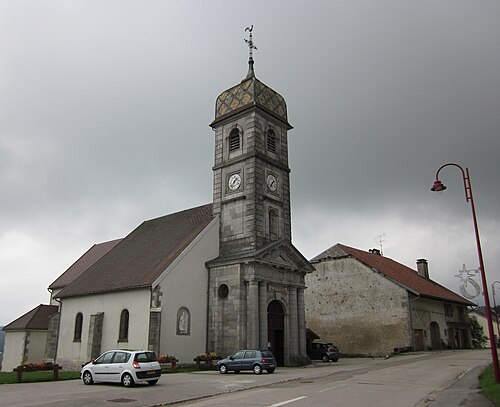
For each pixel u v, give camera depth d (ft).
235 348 99.40
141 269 108.17
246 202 110.93
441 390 55.21
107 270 121.90
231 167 116.88
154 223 138.51
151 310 95.66
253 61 124.26
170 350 96.78
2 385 68.95
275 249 107.96
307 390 56.95
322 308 156.56
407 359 110.63
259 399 50.06
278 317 109.29
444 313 161.07
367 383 63.57
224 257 108.37
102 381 67.56
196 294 104.94
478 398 47.96
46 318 140.26
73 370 111.55
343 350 147.84
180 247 107.65
